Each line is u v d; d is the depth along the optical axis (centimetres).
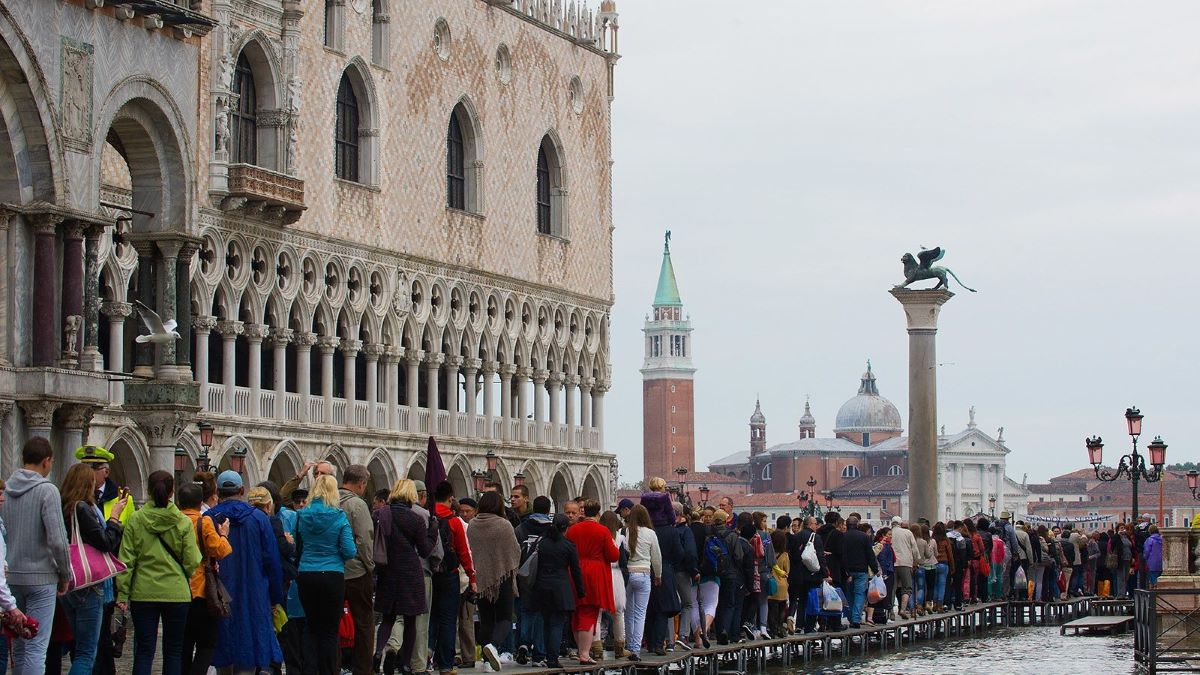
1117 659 5853
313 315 9312
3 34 4144
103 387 4491
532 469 11488
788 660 5572
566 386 12112
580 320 12225
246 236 8719
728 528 5159
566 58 12012
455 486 10769
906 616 6531
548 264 11762
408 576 3778
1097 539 8581
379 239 9850
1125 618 7006
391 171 9988
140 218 5066
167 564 3203
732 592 5125
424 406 10631
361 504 3622
